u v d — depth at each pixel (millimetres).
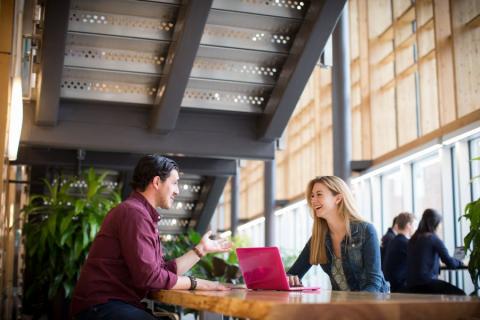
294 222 14047
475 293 3895
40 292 5004
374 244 2547
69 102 4926
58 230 4719
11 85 3820
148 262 2176
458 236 6953
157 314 2551
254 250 2250
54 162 6188
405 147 8125
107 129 4984
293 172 14117
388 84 9156
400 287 5031
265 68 4988
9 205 5934
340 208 2646
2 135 3621
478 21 6789
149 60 4750
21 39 4559
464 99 6801
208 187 7176
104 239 2283
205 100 5086
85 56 4641
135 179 2457
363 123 9570
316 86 12320
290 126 14305
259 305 1261
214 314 2365
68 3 4027
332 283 2693
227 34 4688
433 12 7430
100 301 2201
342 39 9219
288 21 4625
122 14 4469
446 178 7055
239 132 5328
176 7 4406
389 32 9219
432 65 7922
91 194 4973
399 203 8602
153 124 4934
